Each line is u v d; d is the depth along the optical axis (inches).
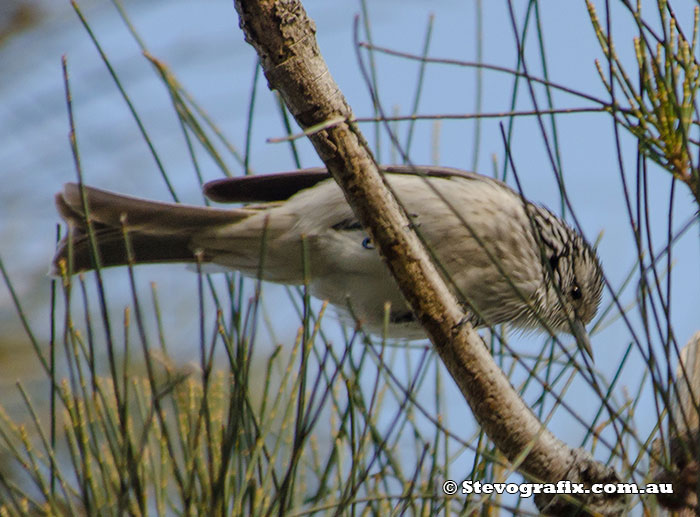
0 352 282.7
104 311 159.9
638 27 155.0
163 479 174.4
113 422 165.8
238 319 176.2
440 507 178.5
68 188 293.7
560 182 163.2
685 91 155.3
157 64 225.0
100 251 315.0
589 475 182.9
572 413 172.6
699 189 148.9
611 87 155.4
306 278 169.2
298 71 191.3
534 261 324.5
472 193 317.4
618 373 177.0
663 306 155.9
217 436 176.6
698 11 156.5
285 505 166.7
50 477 173.2
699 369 178.7
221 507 166.1
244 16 189.2
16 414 268.7
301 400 165.6
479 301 326.6
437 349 199.0
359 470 181.5
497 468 193.0
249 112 221.6
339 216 317.4
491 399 192.4
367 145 187.0
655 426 177.9
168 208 307.1
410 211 313.7
